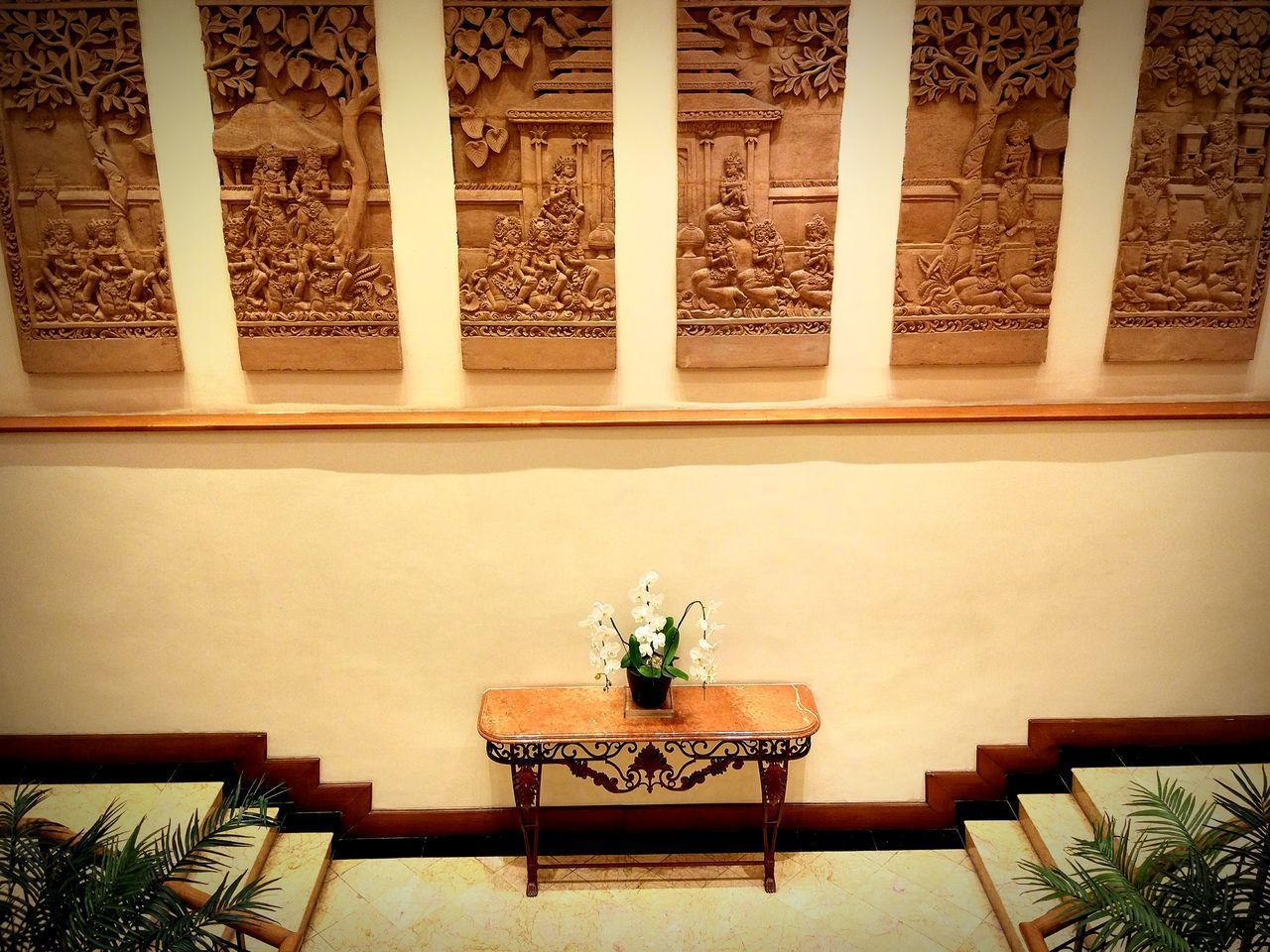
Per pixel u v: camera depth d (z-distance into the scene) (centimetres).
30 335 329
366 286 326
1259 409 339
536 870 341
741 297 329
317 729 364
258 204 318
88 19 303
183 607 351
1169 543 353
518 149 315
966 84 311
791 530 347
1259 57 311
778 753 330
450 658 358
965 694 367
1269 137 319
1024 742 371
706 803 369
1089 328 338
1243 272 330
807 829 371
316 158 315
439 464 338
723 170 318
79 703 361
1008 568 353
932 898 338
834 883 346
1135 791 347
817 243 324
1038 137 317
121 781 356
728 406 342
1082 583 355
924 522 348
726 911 333
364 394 339
